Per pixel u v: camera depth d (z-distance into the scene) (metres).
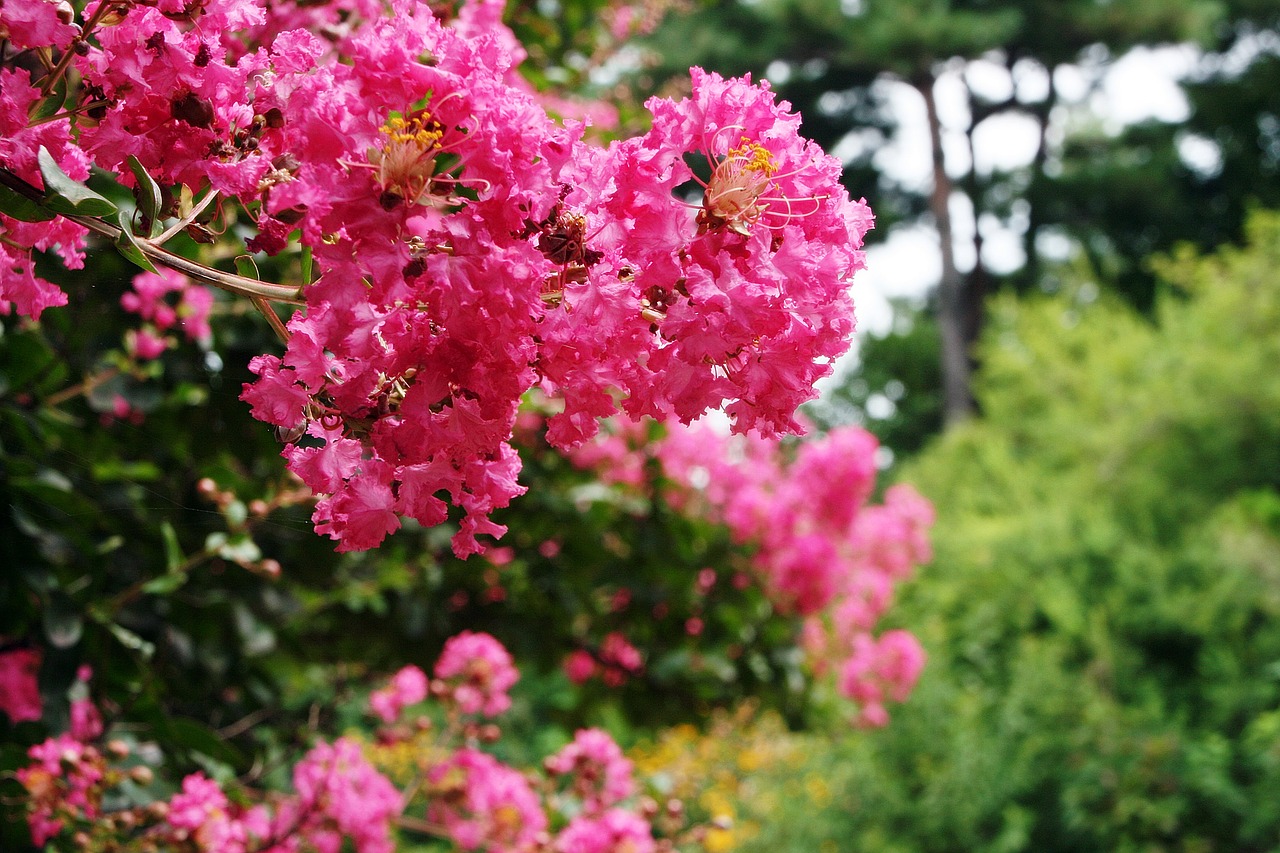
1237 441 12.05
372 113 1.02
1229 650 9.74
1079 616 10.23
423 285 1.03
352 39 1.03
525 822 3.41
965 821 9.48
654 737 5.36
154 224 1.17
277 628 3.59
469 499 1.16
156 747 2.78
